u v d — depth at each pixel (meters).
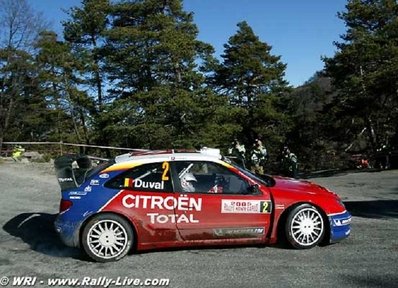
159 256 6.66
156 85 33.44
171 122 32.78
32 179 15.73
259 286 5.41
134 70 33.81
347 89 33.12
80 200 6.61
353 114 34.00
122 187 6.69
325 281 5.52
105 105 34.50
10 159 24.52
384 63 31.28
